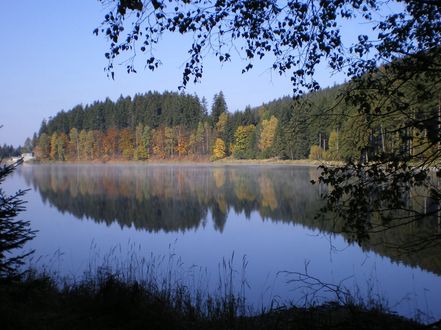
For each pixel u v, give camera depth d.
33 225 18.70
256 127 88.00
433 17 3.79
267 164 77.00
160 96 119.25
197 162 94.19
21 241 4.82
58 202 27.58
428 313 6.89
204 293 7.94
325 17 4.12
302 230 16.44
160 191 33.62
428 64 3.49
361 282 8.79
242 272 10.33
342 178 3.97
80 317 4.68
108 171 66.19
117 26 3.97
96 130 114.50
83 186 39.06
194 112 107.12
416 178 3.62
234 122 93.94
